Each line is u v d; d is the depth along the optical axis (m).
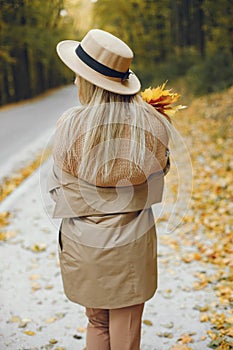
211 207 5.77
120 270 2.24
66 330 3.39
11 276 4.23
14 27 11.55
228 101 12.64
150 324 3.39
